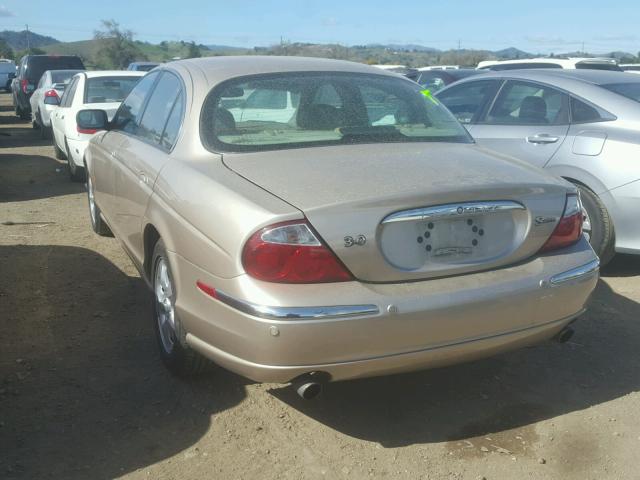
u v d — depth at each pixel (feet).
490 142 19.84
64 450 10.17
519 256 10.47
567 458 10.20
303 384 9.52
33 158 40.19
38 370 12.63
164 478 9.62
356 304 9.18
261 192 9.88
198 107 12.34
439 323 9.55
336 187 9.81
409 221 9.68
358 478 9.70
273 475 9.74
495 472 9.86
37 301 16.06
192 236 10.39
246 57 14.25
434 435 10.79
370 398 11.91
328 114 12.69
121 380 12.28
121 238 15.40
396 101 13.51
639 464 10.06
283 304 9.04
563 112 18.67
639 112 17.48
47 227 23.15
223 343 9.84
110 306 15.79
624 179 16.93
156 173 12.41
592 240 17.60
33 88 64.54
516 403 11.78
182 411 11.33
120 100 31.50
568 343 14.11
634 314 15.70
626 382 12.52
